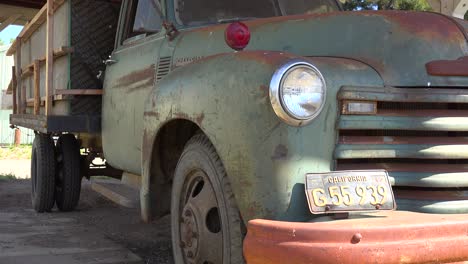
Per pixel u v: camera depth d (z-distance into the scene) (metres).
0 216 6.28
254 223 2.38
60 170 6.51
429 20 3.01
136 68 4.39
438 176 2.60
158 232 5.55
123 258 4.45
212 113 2.75
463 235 2.29
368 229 2.18
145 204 3.51
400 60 2.81
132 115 4.41
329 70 2.65
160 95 3.31
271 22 3.43
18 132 20.23
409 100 2.64
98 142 6.12
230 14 4.16
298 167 2.47
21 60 8.12
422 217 2.36
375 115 2.61
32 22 6.65
